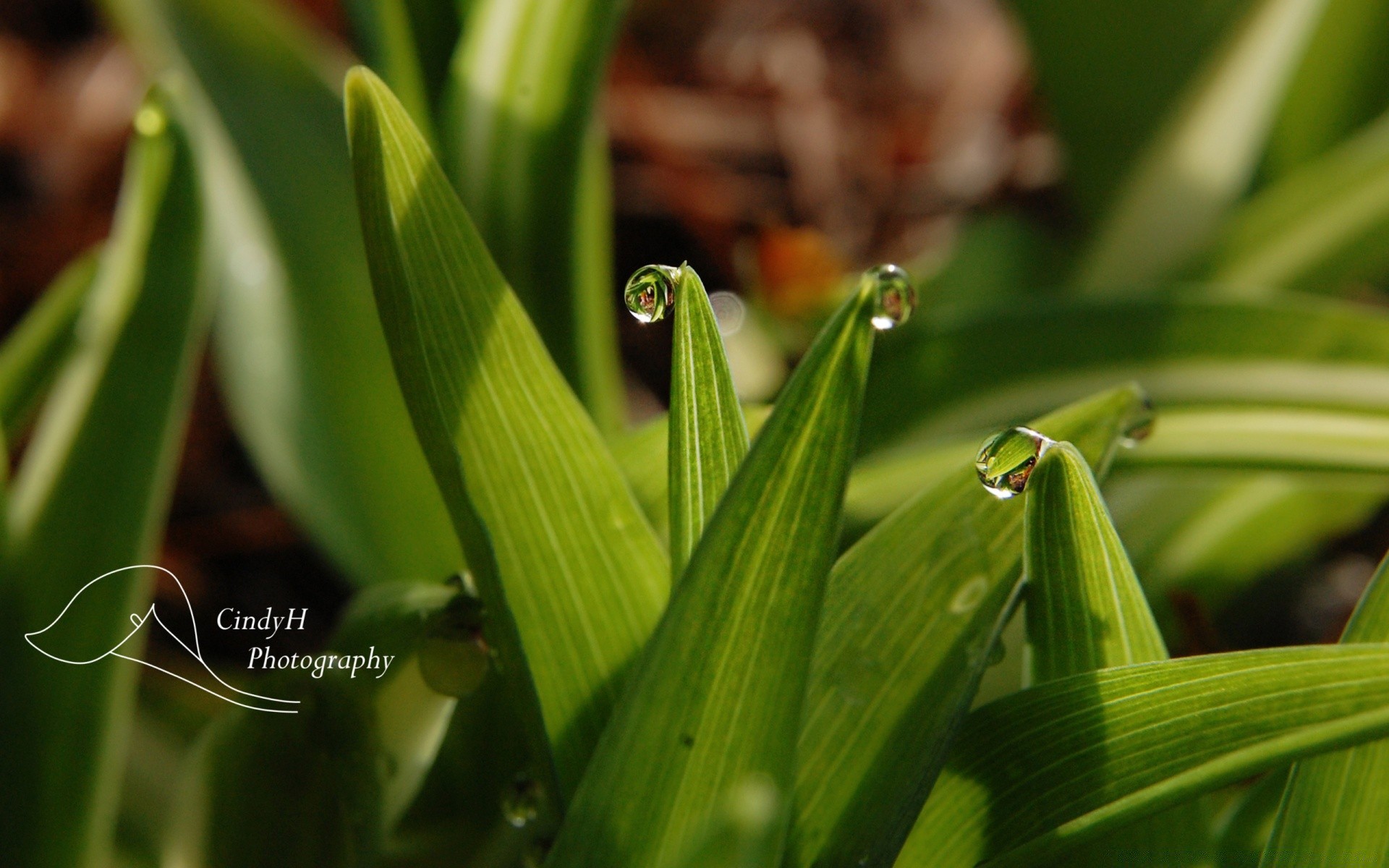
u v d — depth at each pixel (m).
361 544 0.35
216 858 0.28
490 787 0.29
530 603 0.27
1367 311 0.33
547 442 0.27
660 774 0.26
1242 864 0.28
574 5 0.30
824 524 0.26
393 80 0.32
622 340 0.54
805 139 0.65
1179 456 0.32
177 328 0.30
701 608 0.26
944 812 0.27
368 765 0.28
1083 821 0.27
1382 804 0.27
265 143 0.36
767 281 0.57
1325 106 0.47
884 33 0.73
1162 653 0.27
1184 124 0.47
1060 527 0.27
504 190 0.31
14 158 0.59
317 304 0.36
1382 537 0.46
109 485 0.30
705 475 0.27
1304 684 0.26
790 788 0.26
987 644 0.27
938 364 0.35
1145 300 0.34
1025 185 0.60
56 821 0.30
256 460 0.36
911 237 0.60
